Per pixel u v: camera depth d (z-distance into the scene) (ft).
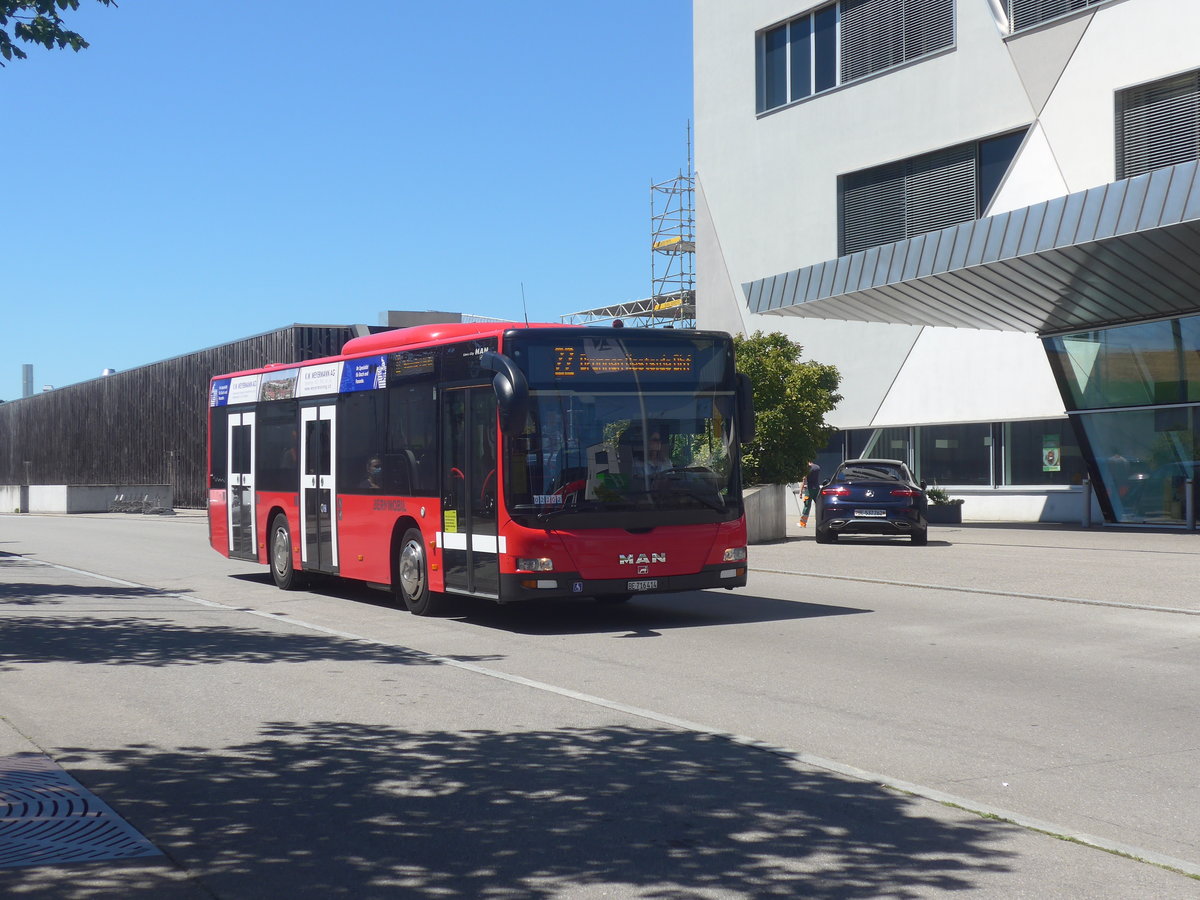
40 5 35.09
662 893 15.49
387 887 15.85
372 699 28.48
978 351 106.52
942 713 26.37
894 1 111.34
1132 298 82.07
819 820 18.52
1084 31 95.40
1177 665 32.55
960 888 15.51
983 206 104.37
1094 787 20.33
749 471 87.04
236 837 18.02
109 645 37.76
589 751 23.09
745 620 42.80
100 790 20.67
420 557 44.78
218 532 63.82
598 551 39.34
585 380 40.01
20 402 275.80
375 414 47.80
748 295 94.68
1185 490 87.25
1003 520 106.32
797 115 120.67
